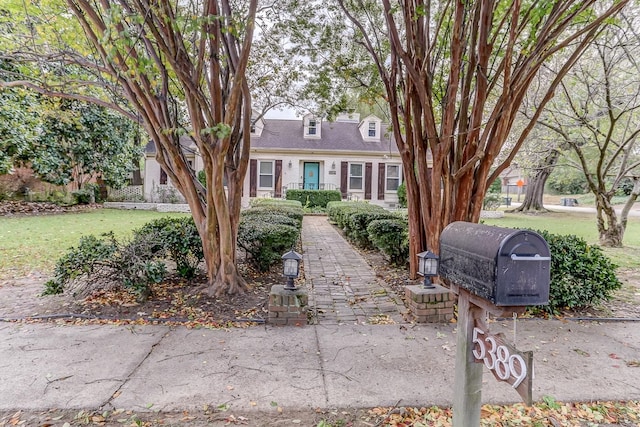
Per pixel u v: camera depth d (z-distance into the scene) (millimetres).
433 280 4574
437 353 3051
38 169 12789
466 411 1728
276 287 3832
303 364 2834
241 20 3564
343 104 6223
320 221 13547
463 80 4480
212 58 3850
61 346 3072
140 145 17344
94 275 4207
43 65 4703
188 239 4602
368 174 18359
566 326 3723
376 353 3041
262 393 2430
